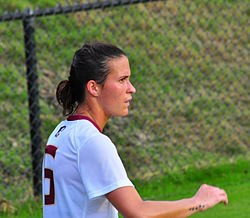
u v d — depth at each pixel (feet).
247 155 84.33
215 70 110.01
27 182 70.85
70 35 105.40
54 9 61.11
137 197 22.34
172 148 85.35
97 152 22.58
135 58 104.78
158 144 86.02
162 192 63.52
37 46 100.42
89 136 23.12
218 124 95.14
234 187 61.93
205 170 70.64
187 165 76.28
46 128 78.18
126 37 110.22
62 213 23.66
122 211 22.26
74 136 23.54
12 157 76.48
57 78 94.48
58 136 24.39
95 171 22.49
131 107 93.20
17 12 61.52
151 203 22.09
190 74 107.45
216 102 101.40
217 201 22.79
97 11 112.88
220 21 122.83
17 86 92.84
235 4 128.57
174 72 106.52
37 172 60.80
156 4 121.70
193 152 84.53
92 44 24.76
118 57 24.39
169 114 95.50
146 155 81.30
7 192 66.85
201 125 94.07
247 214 48.96
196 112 97.45
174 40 114.42
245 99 104.27
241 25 123.34
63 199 23.59
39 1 117.80
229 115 98.37
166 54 110.22
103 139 22.99
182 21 120.16
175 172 71.15
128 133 86.79
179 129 91.86
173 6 123.03
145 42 110.83
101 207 23.25
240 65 107.24
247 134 92.94
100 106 24.61
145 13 118.32
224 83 107.34
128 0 63.41
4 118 85.71
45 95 89.40
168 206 22.00
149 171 75.15
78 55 24.79
